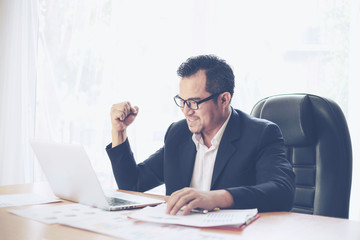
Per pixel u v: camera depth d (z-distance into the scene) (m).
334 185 1.40
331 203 1.39
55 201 1.19
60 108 2.90
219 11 2.41
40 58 2.97
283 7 2.28
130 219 0.95
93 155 2.71
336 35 2.18
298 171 1.49
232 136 1.37
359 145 2.05
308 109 1.48
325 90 2.20
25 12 3.02
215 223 0.86
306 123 1.47
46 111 2.93
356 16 2.09
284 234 0.83
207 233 0.82
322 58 2.21
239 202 1.04
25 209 1.07
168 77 2.54
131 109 1.52
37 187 1.50
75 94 2.83
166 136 1.56
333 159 1.42
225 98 1.38
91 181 1.07
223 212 0.99
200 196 0.99
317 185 1.43
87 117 2.79
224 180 1.33
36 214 1.00
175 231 0.83
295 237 0.81
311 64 2.23
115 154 1.50
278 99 1.57
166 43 2.55
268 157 1.29
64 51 2.90
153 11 2.59
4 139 3.03
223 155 1.35
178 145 1.50
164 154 1.52
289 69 2.27
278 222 0.94
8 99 3.03
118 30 2.68
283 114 1.52
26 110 2.99
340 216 1.39
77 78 2.82
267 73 2.30
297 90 2.25
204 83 1.34
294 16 2.26
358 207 2.04
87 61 2.82
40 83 2.97
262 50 2.31
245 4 2.35
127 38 2.64
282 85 2.28
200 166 1.44
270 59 2.30
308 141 1.46
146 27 2.61
